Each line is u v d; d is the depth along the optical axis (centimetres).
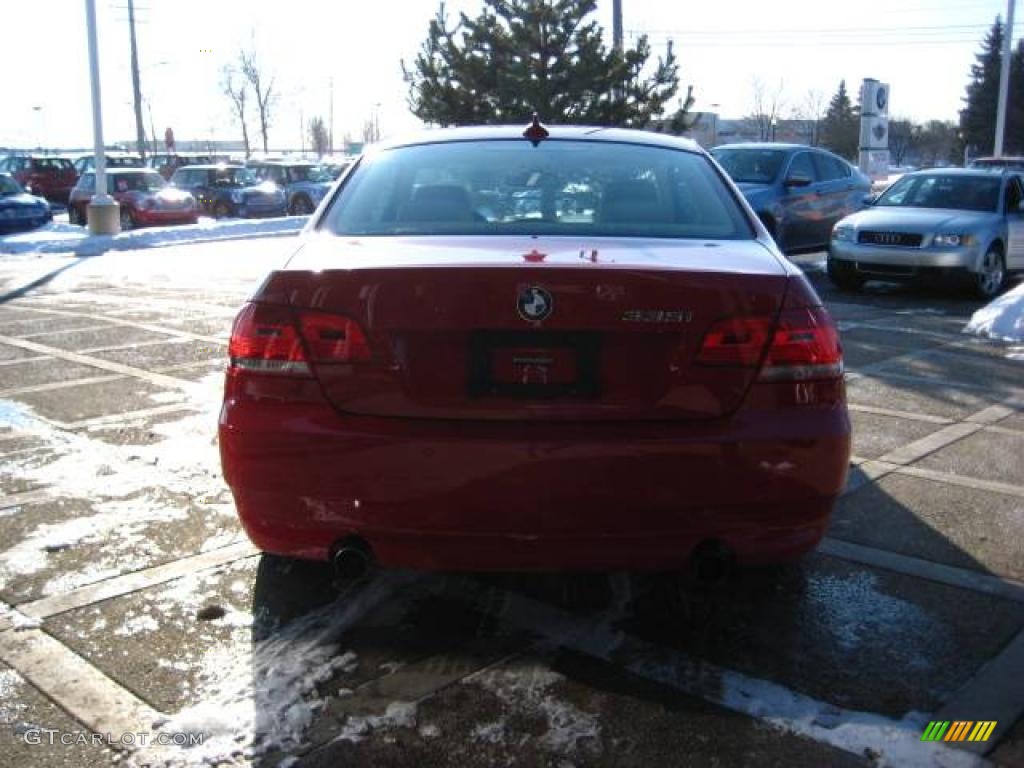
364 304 290
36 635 321
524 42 2009
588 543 290
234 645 317
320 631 326
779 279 299
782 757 261
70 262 1631
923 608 345
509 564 294
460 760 260
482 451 283
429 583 363
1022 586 362
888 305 1104
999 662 308
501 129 432
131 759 257
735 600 351
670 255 313
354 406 292
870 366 748
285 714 278
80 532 405
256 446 295
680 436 286
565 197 371
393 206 367
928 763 258
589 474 283
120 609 340
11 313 1027
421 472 286
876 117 3000
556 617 338
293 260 316
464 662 308
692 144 434
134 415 591
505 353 287
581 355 287
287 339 295
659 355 288
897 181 1320
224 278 1378
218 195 2795
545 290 283
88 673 299
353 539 298
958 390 668
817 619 337
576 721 277
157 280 1353
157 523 416
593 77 2005
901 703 286
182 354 787
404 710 281
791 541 299
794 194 1355
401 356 290
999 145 2767
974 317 934
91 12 1997
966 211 1205
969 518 429
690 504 287
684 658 311
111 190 2438
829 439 293
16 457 504
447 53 2069
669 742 267
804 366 294
